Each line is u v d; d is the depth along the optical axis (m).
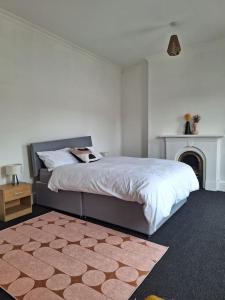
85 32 3.94
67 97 4.46
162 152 5.28
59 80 4.26
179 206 3.42
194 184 3.40
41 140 3.95
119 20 3.54
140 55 5.13
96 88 5.24
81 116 4.85
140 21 3.58
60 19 3.48
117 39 4.25
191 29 3.88
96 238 2.51
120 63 5.69
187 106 4.89
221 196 4.14
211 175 4.60
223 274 1.91
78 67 4.70
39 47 3.83
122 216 2.72
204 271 1.94
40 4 3.06
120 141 6.22
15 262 2.07
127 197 2.57
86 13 3.32
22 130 3.62
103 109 5.51
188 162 4.93
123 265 2.02
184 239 2.50
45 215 3.21
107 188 2.75
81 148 4.16
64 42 4.26
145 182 2.53
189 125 4.85
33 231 2.69
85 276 1.87
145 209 2.38
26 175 3.69
